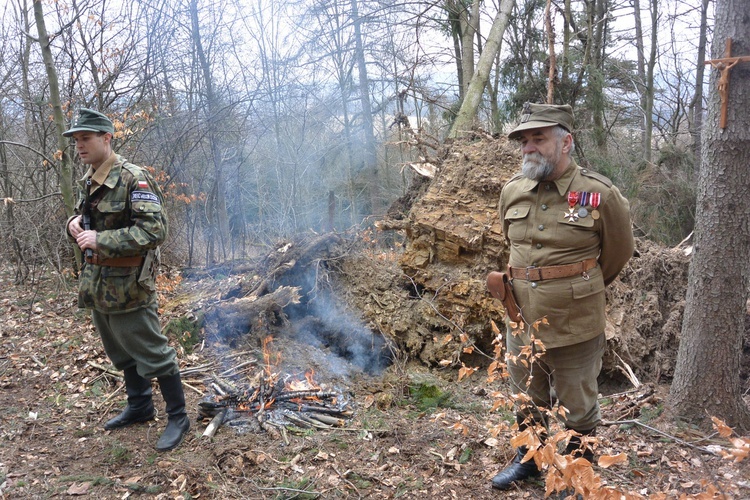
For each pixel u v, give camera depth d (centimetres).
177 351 465
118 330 325
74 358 457
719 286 350
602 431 360
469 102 895
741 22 324
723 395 357
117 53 778
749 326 450
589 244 275
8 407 385
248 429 356
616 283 489
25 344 489
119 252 308
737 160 337
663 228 1301
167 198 800
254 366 455
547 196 279
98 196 319
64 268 683
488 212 486
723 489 270
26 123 820
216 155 932
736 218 342
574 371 280
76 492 290
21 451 330
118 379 424
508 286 285
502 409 391
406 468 318
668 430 358
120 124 682
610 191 270
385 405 412
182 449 333
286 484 299
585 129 1258
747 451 207
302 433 353
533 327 278
